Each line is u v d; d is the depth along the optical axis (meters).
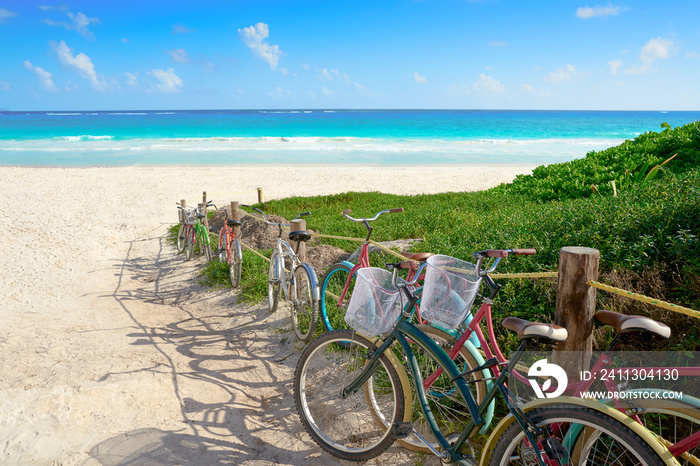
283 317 5.60
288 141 44.50
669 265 3.83
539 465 1.96
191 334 5.30
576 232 4.87
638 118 122.94
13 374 4.30
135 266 8.61
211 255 8.09
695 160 9.01
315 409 3.54
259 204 14.07
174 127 63.97
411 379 3.23
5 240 10.35
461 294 2.42
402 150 37.16
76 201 15.57
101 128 60.69
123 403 3.76
